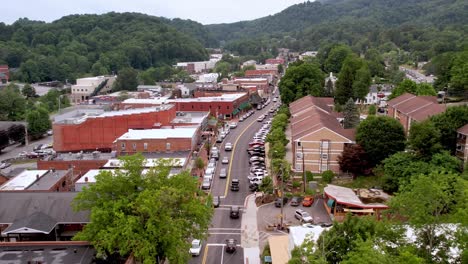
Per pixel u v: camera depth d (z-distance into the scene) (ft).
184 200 146.82
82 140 314.35
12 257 135.64
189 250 151.64
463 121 215.10
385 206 180.34
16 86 629.10
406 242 112.88
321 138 237.86
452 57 409.28
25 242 143.84
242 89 531.91
